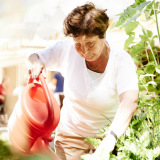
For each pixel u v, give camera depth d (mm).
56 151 1942
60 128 1907
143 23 3281
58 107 1495
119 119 1269
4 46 5887
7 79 7098
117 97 1671
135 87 1444
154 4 1698
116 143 1214
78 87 1676
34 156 1392
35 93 1563
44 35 3354
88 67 1643
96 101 1650
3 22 2887
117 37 3910
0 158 1534
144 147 1149
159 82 1795
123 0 2365
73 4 2578
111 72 1564
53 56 1742
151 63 1799
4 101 6703
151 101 1620
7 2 2807
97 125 1746
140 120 1407
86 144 1832
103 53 1559
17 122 1362
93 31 1291
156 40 3543
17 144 1381
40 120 1306
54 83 6242
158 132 1343
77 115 1764
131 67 1528
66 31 1351
